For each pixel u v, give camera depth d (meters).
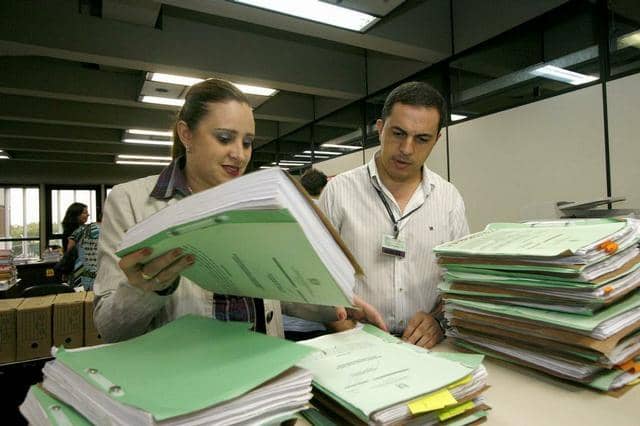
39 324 1.99
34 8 2.84
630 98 2.21
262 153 7.05
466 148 3.19
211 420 0.32
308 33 2.92
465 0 3.23
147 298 0.55
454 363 0.50
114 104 4.64
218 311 0.82
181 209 0.39
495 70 2.99
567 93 2.51
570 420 0.47
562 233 0.68
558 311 0.59
